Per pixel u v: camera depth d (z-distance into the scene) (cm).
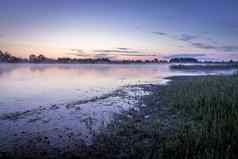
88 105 1340
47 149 678
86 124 931
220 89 1598
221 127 768
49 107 1292
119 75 4469
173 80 2922
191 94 1460
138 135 779
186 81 2533
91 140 748
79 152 657
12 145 707
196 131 750
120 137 766
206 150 590
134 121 959
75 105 1345
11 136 789
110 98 1596
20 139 760
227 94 1352
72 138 769
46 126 907
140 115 1068
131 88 2162
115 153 645
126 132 813
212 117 916
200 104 1157
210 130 748
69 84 2644
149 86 2289
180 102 1243
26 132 834
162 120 960
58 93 1888
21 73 5206
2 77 3747
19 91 2009
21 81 3011
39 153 650
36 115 1095
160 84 2481
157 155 609
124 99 1537
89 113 1127
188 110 1100
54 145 710
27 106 1326
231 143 632
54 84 2645
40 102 1460
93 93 1880
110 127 880
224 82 2050
